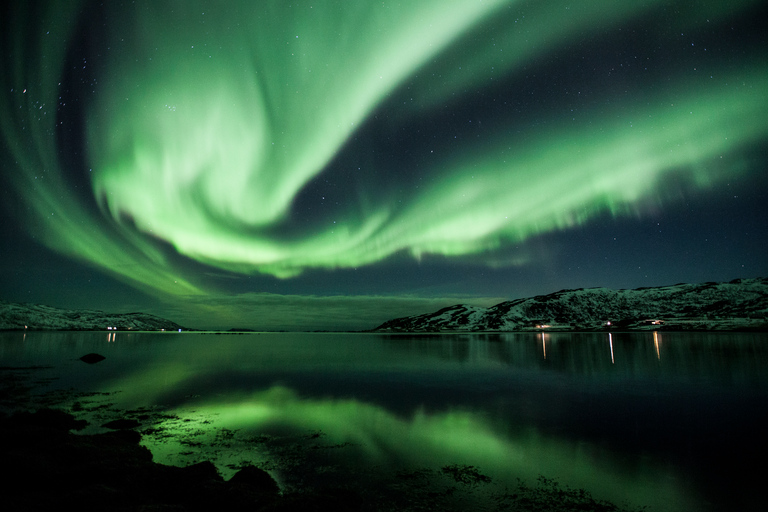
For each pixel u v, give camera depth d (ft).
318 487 33.14
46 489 27.40
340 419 56.95
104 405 65.72
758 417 56.54
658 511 29.19
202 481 30.09
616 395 74.38
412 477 35.47
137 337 413.80
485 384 90.27
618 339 285.64
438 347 236.02
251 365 133.80
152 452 41.52
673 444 44.70
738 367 114.11
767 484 33.83
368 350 217.77
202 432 49.70
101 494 25.36
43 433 38.34
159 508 23.95
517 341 289.53
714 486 33.37
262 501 27.40
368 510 29.09
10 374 102.78
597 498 31.30
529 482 34.42
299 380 97.71
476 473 36.47
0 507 22.47
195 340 370.32
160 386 86.53
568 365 127.34
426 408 64.49
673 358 141.90
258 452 42.11
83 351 184.96
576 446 44.24
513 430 51.03
